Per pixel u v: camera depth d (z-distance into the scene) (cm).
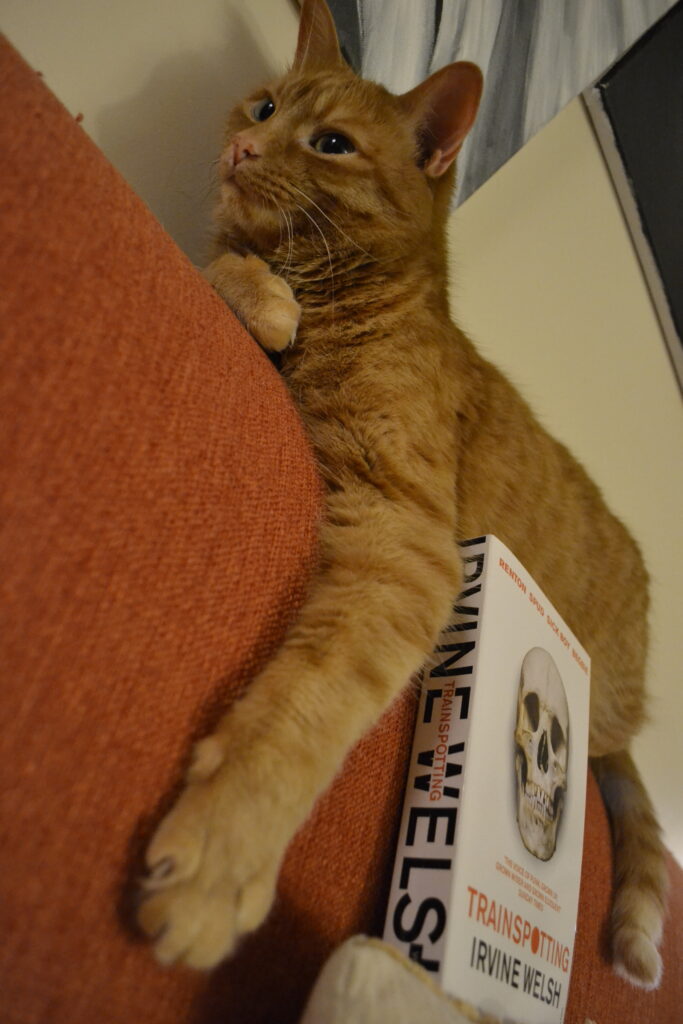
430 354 102
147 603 47
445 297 116
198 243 118
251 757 51
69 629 42
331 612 67
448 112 118
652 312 213
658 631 210
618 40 171
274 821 50
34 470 42
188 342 57
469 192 152
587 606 130
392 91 136
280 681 58
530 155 176
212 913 44
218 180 111
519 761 76
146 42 107
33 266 44
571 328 194
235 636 55
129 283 52
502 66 152
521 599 85
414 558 78
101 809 41
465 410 109
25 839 37
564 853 81
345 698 61
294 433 76
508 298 179
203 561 53
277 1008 51
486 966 63
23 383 42
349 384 93
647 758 201
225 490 57
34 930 36
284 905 54
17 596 40
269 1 130
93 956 39
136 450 49
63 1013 37
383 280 105
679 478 226
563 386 194
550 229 185
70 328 45
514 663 80
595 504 139
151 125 109
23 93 48
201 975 46
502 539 111
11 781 37
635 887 115
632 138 189
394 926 62
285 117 109
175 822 45
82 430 45
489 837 68
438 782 69
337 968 47
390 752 71
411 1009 45
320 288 104
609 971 103
